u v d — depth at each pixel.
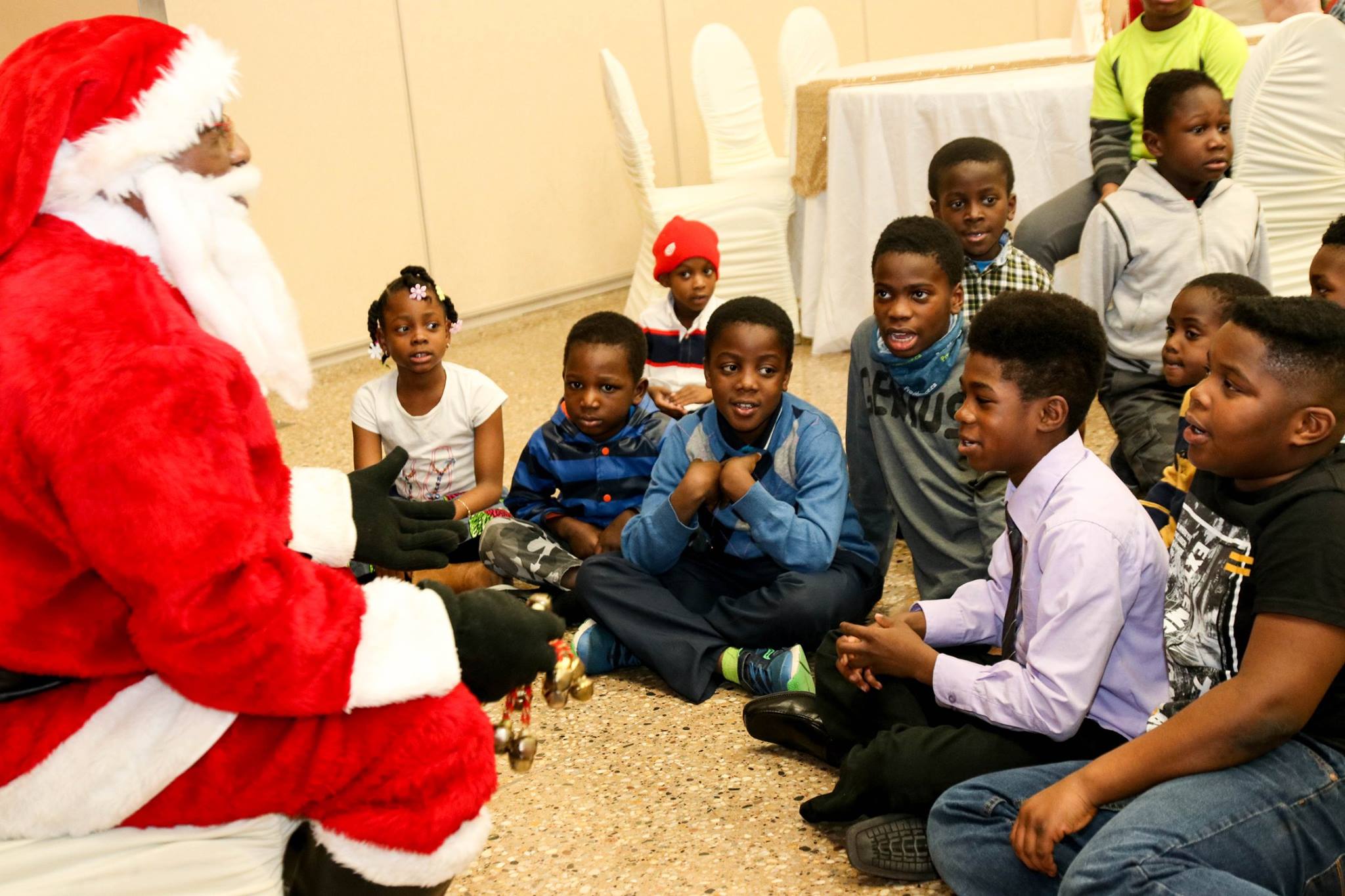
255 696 0.99
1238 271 2.57
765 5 6.01
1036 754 1.49
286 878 1.11
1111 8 6.57
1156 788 1.26
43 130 1.01
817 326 4.02
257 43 4.19
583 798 1.74
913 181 3.67
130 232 1.08
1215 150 2.52
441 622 1.09
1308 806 1.23
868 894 1.48
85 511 0.92
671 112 5.65
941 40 6.89
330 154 4.46
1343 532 1.20
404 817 1.08
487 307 5.06
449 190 4.86
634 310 4.38
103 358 0.94
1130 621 1.49
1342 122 2.98
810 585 2.01
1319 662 1.20
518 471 2.54
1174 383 2.11
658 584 2.13
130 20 1.10
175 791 1.03
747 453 2.14
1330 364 1.23
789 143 4.35
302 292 4.47
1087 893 1.20
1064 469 1.51
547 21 5.07
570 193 5.29
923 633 1.67
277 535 1.05
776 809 1.68
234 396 1.04
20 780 1.00
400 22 4.59
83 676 1.01
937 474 2.20
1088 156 3.42
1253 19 4.57
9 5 3.59
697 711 2.00
